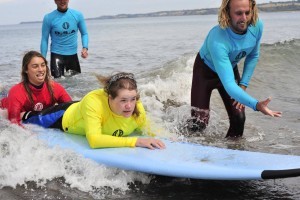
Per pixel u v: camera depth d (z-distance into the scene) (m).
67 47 7.80
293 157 3.17
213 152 3.43
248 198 3.04
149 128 4.00
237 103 4.18
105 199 3.03
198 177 3.09
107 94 3.57
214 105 6.04
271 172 2.88
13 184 3.22
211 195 3.10
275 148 4.14
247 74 4.36
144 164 3.26
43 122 4.25
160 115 5.26
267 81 7.96
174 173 3.15
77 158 3.48
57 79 7.71
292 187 3.21
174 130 4.61
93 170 3.39
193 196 3.08
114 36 30.28
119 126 3.70
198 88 4.45
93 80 7.70
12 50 17.92
